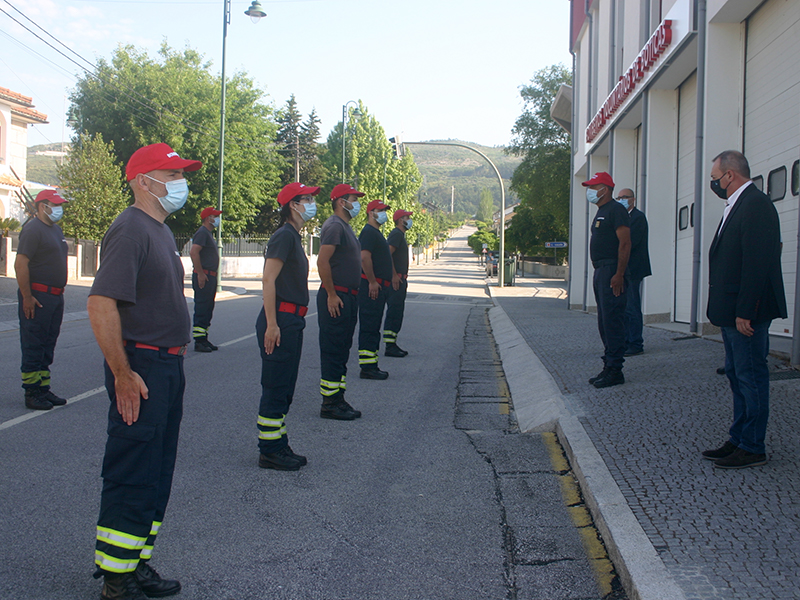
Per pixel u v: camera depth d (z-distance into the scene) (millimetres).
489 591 3012
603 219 6410
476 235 101688
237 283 30734
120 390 2750
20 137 34688
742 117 9234
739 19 9125
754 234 3863
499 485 4395
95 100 38531
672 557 3016
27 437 5246
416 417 6234
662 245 12289
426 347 11047
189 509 3910
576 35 19609
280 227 4727
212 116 39719
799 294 6531
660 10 12055
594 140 16516
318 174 56719
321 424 5910
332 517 3840
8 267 21859
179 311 2982
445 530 3678
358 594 2975
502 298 23234
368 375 8031
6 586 2973
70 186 27562
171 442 3102
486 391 7500
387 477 4535
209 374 8062
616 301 6391
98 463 4648
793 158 7898
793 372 6352
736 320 3957
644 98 12328
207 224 9820
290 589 3014
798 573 2844
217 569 3191
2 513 3766
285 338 4613
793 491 3715
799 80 7730
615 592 2992
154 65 39750
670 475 4031
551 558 3336
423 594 2982
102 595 2881
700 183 9383
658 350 8359
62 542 3428
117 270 2711
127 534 2826
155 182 2924
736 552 3041
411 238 69750
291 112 60406
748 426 4066
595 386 6477
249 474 4539
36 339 6039
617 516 3494
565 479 4492
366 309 7969
